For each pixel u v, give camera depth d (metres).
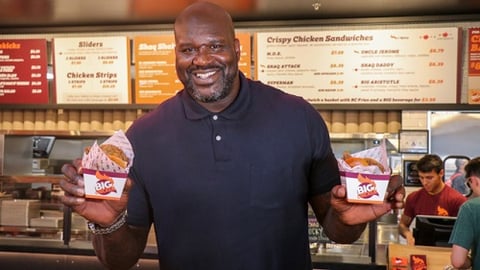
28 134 3.61
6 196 3.43
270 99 1.33
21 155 3.78
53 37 3.80
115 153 1.05
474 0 3.14
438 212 3.37
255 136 1.27
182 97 1.36
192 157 1.26
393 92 3.41
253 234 1.23
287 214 1.28
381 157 1.09
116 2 3.25
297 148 1.29
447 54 3.35
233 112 1.28
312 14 3.46
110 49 3.69
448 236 2.47
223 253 1.23
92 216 1.07
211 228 1.24
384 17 3.44
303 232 1.32
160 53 3.61
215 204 1.24
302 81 3.49
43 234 3.22
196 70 1.20
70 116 3.79
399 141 3.43
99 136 3.62
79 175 1.04
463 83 3.41
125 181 1.06
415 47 3.37
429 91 3.38
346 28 3.47
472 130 3.47
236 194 1.24
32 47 3.78
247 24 3.59
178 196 1.26
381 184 1.07
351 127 3.49
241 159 1.25
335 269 2.71
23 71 3.80
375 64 3.42
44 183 3.46
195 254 1.25
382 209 1.10
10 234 3.25
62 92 3.77
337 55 3.46
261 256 1.24
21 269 3.12
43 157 3.79
